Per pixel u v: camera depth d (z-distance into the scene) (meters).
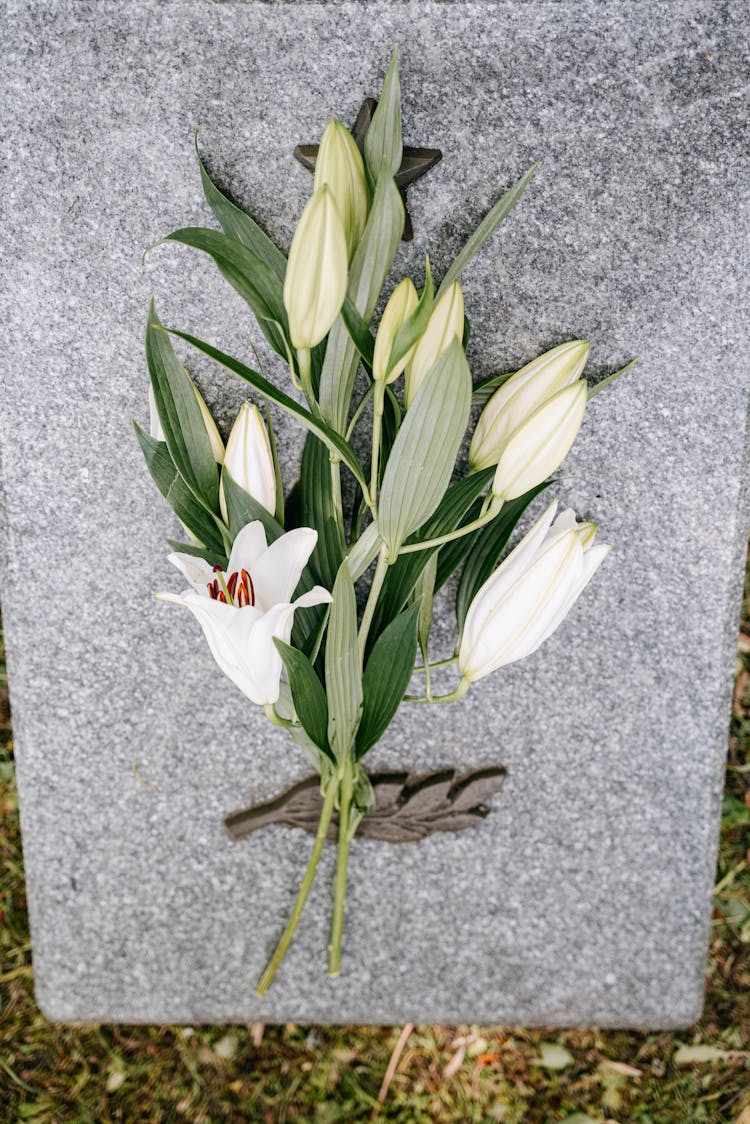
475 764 1.05
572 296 0.91
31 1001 1.19
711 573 0.98
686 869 1.08
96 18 0.84
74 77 0.85
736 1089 1.18
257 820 1.05
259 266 0.81
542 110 0.87
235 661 0.81
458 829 1.06
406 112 0.87
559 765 1.05
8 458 0.95
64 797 1.05
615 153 0.88
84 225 0.89
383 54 0.85
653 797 1.06
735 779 1.29
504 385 0.85
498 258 0.90
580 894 1.09
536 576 0.81
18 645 1.00
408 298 0.76
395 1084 1.18
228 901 1.09
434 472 0.77
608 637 1.00
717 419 0.94
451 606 1.00
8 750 1.27
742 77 0.86
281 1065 1.18
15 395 0.93
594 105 0.87
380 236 0.78
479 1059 1.19
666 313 0.91
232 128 0.87
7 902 1.23
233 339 0.92
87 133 0.87
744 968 1.23
